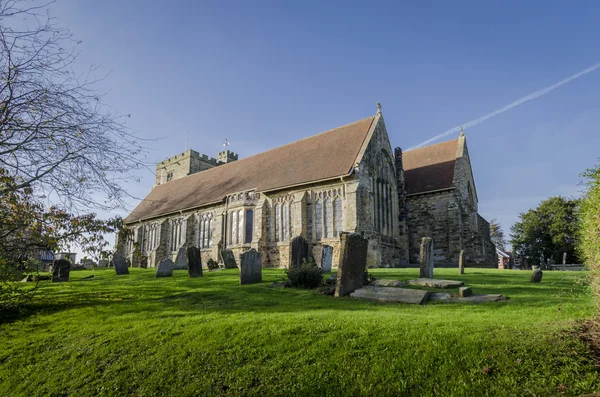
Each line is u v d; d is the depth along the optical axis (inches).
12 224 381.4
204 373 249.6
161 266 775.1
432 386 203.3
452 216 1216.2
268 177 1259.8
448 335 248.7
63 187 394.6
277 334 285.4
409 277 610.2
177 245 1493.6
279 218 1140.5
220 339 290.0
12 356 318.3
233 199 1261.1
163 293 525.3
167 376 254.1
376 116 1229.7
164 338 307.0
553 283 505.0
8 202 370.9
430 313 329.4
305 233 1066.7
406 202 1317.7
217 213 1307.8
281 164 1302.9
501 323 271.6
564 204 1927.9
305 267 538.9
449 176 1280.8
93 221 406.9
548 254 1947.6
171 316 371.9
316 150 1253.7
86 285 654.5
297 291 490.6
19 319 414.6
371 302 402.6
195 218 1439.5
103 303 470.9
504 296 394.0
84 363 289.1
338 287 446.6
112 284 658.2
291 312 358.0
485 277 614.2
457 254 1183.6
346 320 304.8
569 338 221.9
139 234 1696.6
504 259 1572.3
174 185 1875.0
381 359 232.7
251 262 598.2
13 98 370.9
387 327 277.7
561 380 188.1
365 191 1018.7
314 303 405.1
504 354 215.5
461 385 197.8
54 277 729.0
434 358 224.8
